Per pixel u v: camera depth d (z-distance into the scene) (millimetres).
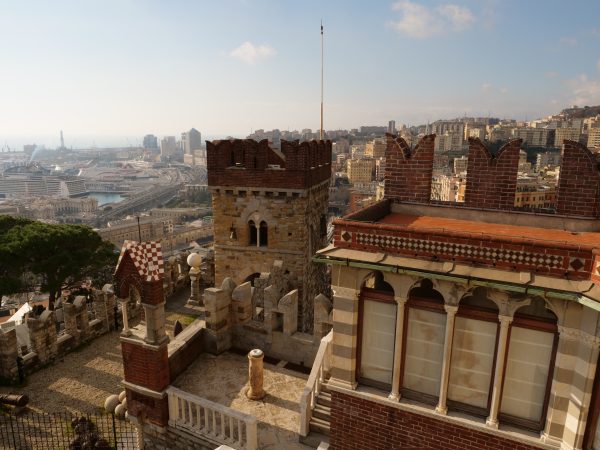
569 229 14242
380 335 13148
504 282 10492
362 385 13562
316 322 20797
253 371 18500
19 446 20031
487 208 15516
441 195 120688
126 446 20094
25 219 51406
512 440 11477
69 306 27938
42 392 23875
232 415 16078
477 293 12016
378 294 12844
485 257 11016
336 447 14039
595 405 10414
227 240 32562
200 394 18938
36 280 49812
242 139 31281
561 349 10562
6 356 24125
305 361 21438
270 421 17438
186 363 20828
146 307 17156
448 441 12344
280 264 31172
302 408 16266
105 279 53531
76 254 47656
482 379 12016
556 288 10031
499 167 15164
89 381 25016
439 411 12297
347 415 13633
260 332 22312
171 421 17875
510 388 11703
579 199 14250
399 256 11992
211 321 21812
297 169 29734
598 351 10086
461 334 12039
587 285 9883
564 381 10664
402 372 12945
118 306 32156
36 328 25703
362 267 12188
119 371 26078
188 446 17594
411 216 16141
